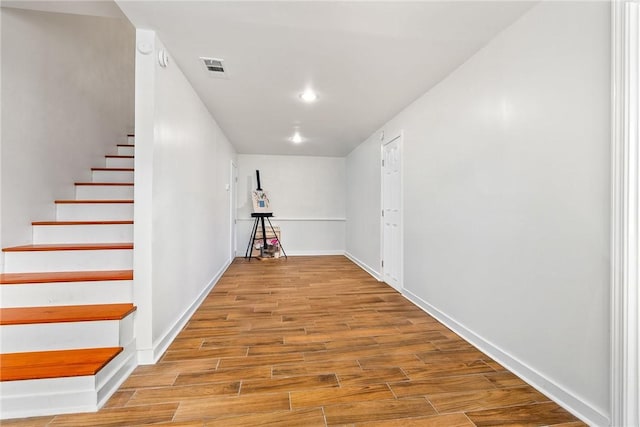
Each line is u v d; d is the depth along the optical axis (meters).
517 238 1.77
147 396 1.55
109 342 1.67
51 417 1.39
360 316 2.73
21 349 1.60
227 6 1.63
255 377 1.73
